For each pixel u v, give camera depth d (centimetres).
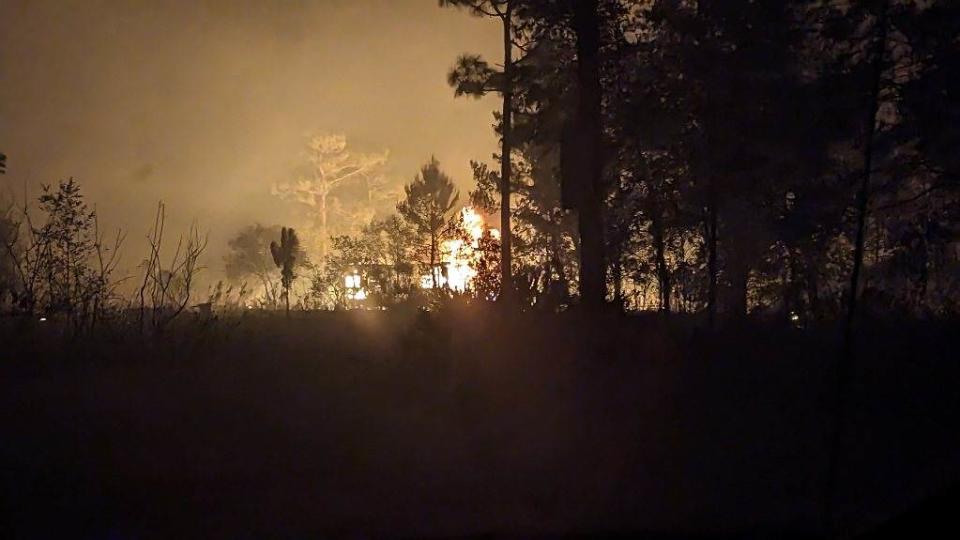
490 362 1346
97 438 1007
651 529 772
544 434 1059
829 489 837
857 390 1175
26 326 1480
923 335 1395
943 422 1085
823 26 1219
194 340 1584
